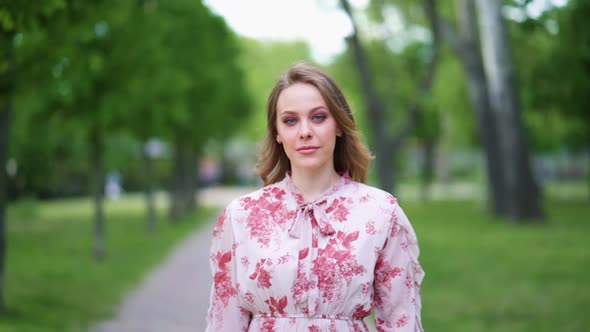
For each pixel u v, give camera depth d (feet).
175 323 23.85
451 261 37.09
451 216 70.08
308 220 7.16
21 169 95.20
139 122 43.19
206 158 174.09
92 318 23.98
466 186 167.32
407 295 7.23
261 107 129.08
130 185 146.10
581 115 71.56
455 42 63.57
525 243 43.93
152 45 37.96
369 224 7.14
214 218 78.79
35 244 49.49
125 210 92.68
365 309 7.03
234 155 189.98
